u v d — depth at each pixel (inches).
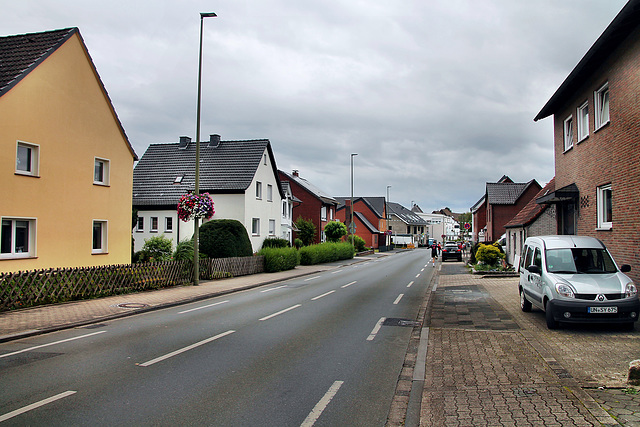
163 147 1433.3
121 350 305.6
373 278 915.4
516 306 496.7
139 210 1258.6
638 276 417.7
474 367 262.1
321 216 2089.1
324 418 190.9
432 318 429.4
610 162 480.7
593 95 531.8
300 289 709.3
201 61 703.7
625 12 385.1
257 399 212.4
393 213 3791.8
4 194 555.5
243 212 1201.4
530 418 182.7
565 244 408.5
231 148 1357.0
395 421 189.0
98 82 707.4
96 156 706.2
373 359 287.6
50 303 501.4
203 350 306.5
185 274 745.6
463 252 2151.8
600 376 238.1
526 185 1622.8
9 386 228.2
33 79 595.2
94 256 701.9
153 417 188.9
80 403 204.4
